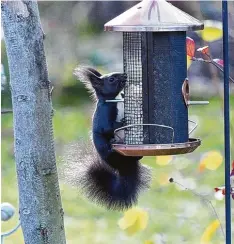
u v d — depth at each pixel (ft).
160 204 57.26
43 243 27.63
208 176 60.59
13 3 26.66
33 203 27.45
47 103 27.27
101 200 33.04
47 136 27.32
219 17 52.85
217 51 47.73
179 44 32.12
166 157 41.52
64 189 63.05
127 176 33.14
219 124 68.18
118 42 86.12
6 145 75.51
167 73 32.04
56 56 85.87
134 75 32.37
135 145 29.99
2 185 66.39
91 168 33.01
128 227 36.68
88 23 85.35
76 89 87.04
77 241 56.80
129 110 32.40
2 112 31.89
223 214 53.26
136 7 30.68
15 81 27.02
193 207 56.03
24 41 26.78
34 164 27.27
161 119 32.09
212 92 69.62
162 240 52.65
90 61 85.35
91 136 33.27
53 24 85.35
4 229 55.72
